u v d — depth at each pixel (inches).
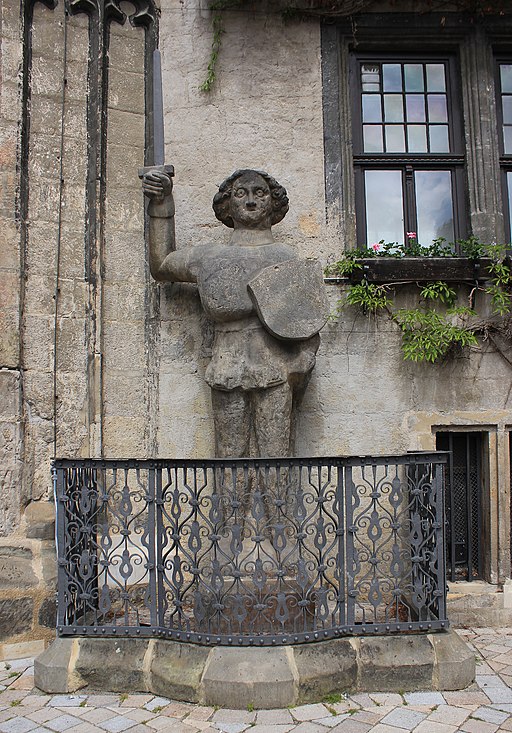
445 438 211.3
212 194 212.4
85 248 202.4
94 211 203.8
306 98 217.6
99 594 162.9
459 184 223.8
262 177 186.1
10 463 183.3
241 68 217.5
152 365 205.2
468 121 220.8
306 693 142.8
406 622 153.9
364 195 221.1
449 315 207.9
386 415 204.8
